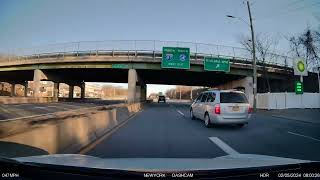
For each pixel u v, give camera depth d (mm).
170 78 51906
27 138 6266
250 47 44375
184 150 8320
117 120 16281
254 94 30625
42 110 26531
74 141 8562
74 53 40594
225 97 13961
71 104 43062
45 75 48031
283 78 43875
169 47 36938
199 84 63156
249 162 3553
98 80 65188
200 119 16734
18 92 110312
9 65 47750
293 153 8117
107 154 7746
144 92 63219
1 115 20141
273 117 23125
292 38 47344
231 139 10625
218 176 2885
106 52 38906
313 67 46375
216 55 37719
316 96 33156
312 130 14102
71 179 2963
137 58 37719
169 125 15219
